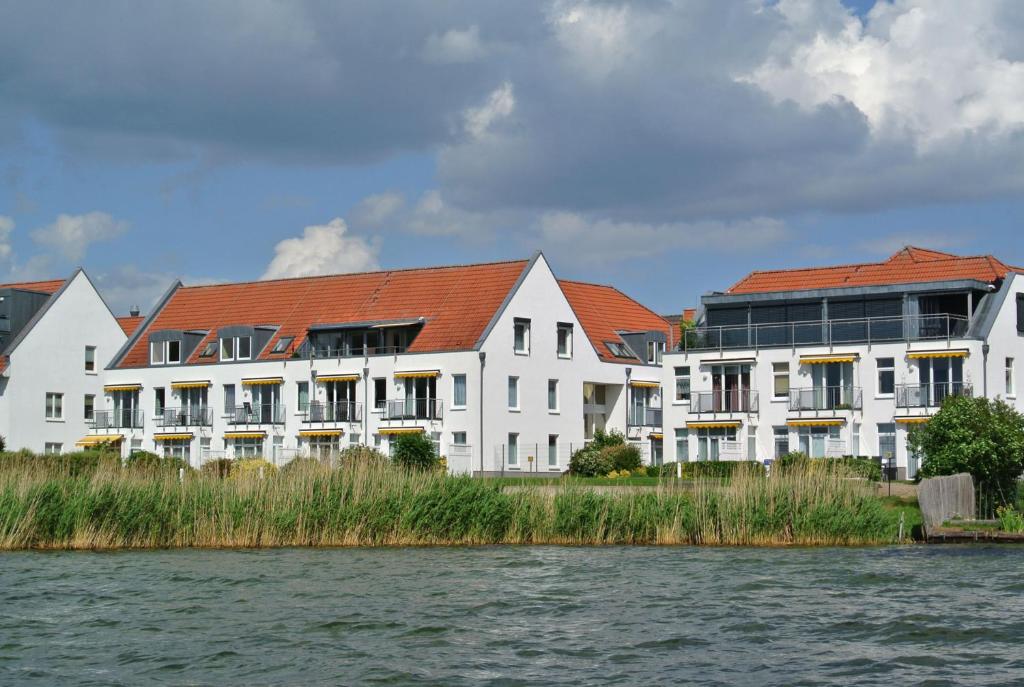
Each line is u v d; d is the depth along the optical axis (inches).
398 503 1790.1
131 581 1400.1
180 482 1817.2
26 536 1707.7
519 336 3201.3
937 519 1881.2
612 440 3034.0
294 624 1147.3
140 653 1032.2
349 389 3240.7
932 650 1018.7
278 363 3331.7
